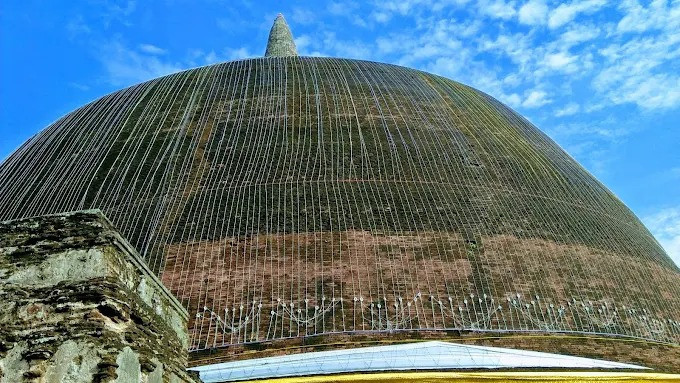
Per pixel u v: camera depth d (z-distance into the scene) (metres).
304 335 21.03
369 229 23.88
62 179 27.22
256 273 22.45
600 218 28.70
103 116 30.30
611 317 24.20
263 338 20.97
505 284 23.45
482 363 19.94
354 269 22.66
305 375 18.97
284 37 44.59
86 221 10.88
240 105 29.31
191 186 25.52
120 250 10.92
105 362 9.62
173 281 22.44
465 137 29.20
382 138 27.73
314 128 27.78
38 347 9.78
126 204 25.23
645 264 27.78
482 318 22.34
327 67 32.56
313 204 24.52
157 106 30.00
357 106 29.31
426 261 23.34
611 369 21.17
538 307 23.23
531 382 19.73
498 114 32.91
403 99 30.52
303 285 22.14
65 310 10.05
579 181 30.47
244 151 26.78
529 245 25.11
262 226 23.77
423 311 22.03
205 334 21.12
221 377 19.19
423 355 20.14
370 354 20.20
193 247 23.36
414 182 26.05
